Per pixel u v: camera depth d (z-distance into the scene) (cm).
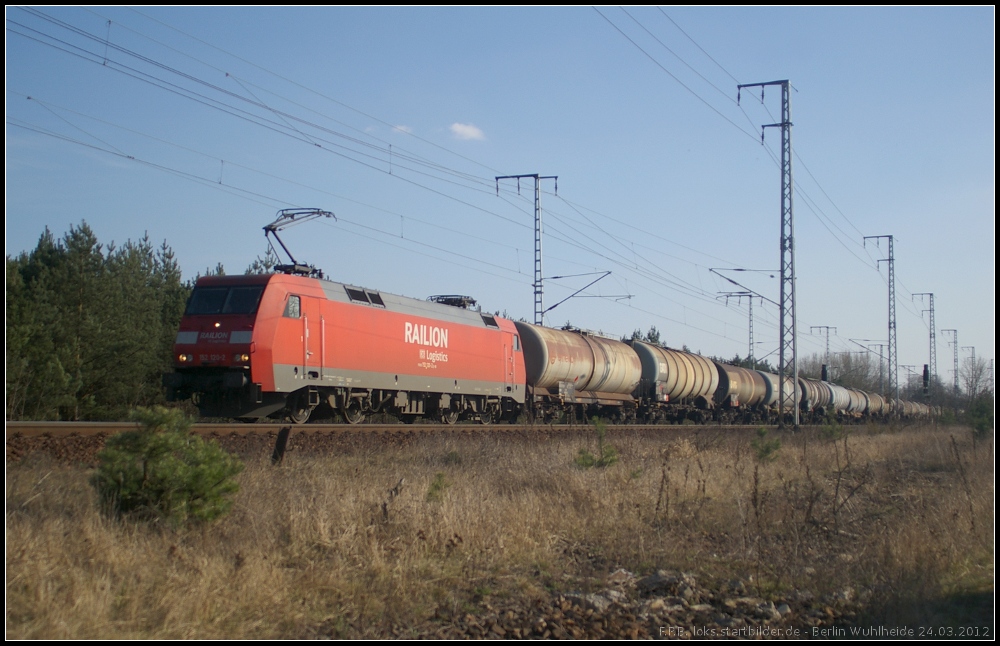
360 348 2289
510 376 3031
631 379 3809
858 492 1540
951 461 2095
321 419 2417
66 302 3003
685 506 1342
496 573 920
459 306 2938
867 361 10494
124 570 769
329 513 1016
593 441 2117
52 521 853
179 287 3891
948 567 955
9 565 717
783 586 917
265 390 1961
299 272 2227
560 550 1050
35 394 2566
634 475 1529
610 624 765
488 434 2092
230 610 702
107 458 934
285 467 1344
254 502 1046
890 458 2317
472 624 742
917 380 10862
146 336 3123
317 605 761
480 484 1338
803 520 1269
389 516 1029
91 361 2931
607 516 1214
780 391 3516
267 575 782
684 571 977
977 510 1170
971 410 3191
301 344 2072
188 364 1988
